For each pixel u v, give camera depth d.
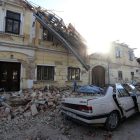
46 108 5.46
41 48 9.50
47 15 9.55
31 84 8.91
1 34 7.92
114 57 16.52
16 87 8.65
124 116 4.04
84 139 3.18
